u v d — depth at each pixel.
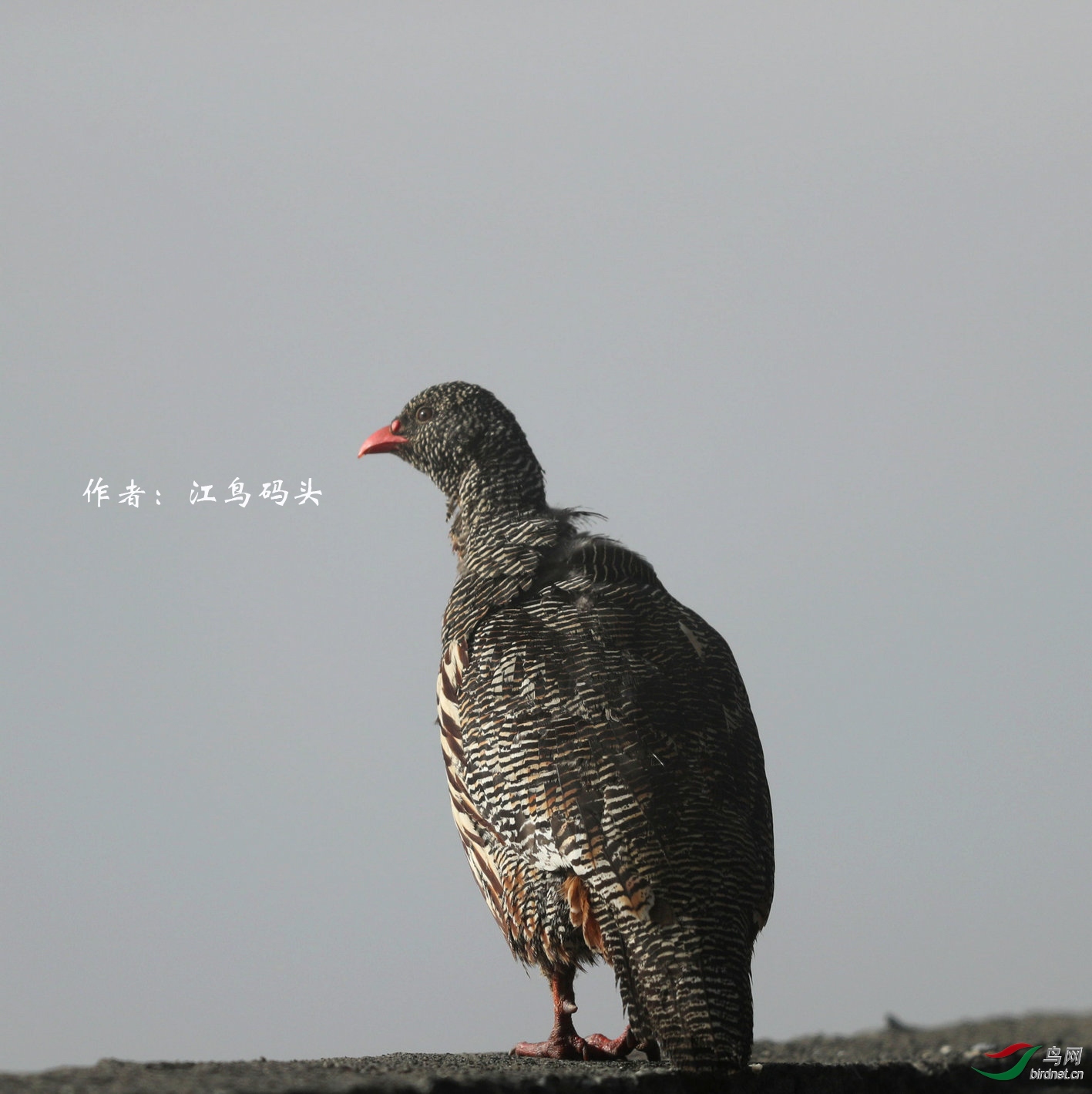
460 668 14.18
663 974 11.52
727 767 12.68
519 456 16.66
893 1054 17.47
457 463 16.77
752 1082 11.99
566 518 15.71
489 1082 10.40
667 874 11.81
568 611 13.85
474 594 14.84
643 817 12.04
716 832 12.11
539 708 12.81
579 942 12.90
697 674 13.38
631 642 13.43
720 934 11.66
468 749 13.21
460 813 14.05
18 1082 10.09
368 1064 12.45
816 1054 17.72
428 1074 11.01
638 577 14.70
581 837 12.16
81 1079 10.35
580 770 12.36
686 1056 11.23
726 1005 11.37
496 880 13.52
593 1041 13.80
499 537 15.73
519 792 12.64
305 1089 9.70
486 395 17.02
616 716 12.61
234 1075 10.67
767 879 12.63
